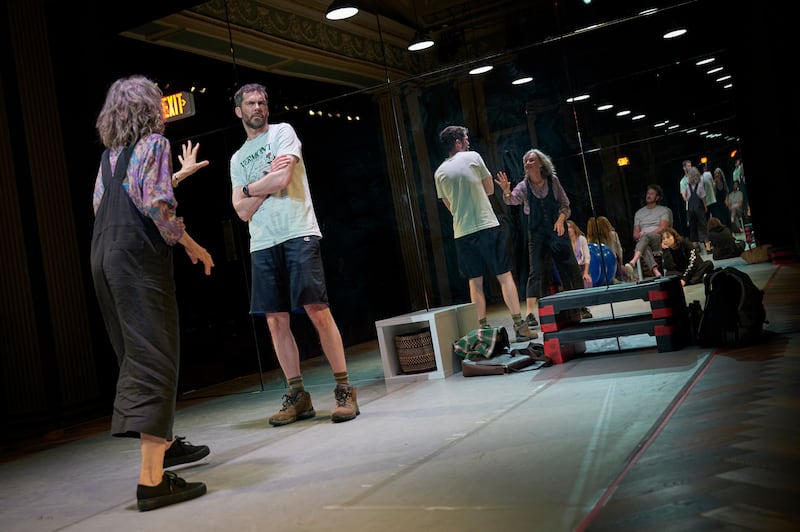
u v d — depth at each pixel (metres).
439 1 4.14
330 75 4.48
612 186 3.76
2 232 5.25
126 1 5.13
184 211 5.04
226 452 2.88
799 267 3.29
